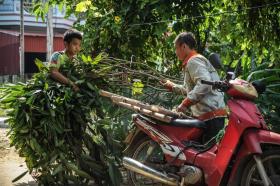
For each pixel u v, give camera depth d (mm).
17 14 29266
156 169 4465
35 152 4906
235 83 4066
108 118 5195
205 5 6637
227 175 4027
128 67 5684
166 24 6312
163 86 5398
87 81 5008
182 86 5035
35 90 4844
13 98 4867
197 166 4168
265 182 3711
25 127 4789
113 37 6836
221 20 6820
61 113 4777
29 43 25828
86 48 6832
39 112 4789
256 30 6535
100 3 7047
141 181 4820
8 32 26656
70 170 4844
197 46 6902
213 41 7469
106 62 5477
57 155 4793
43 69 4957
